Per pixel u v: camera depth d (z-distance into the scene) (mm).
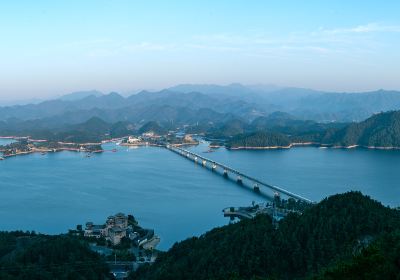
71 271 152250
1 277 141500
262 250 136500
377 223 141875
